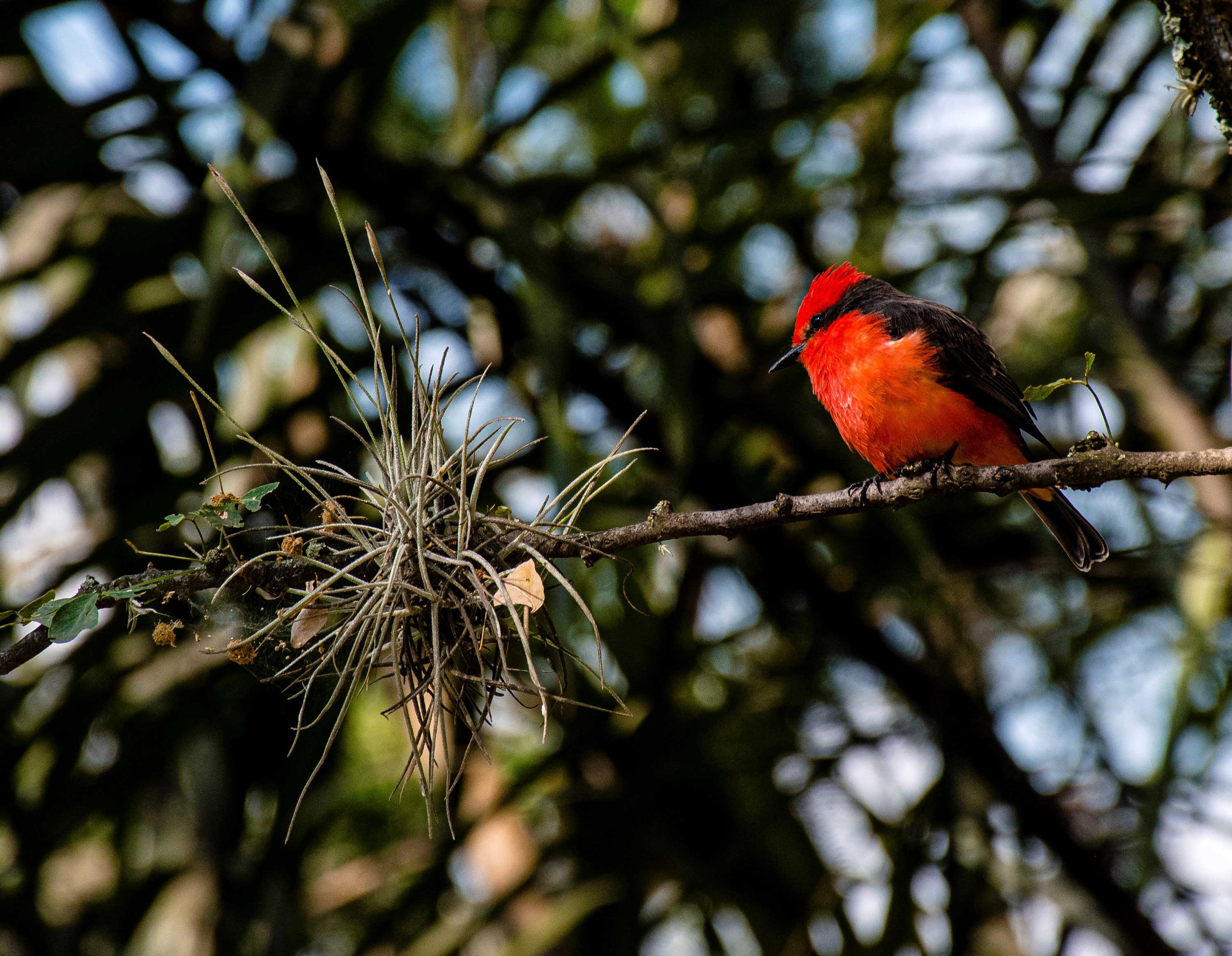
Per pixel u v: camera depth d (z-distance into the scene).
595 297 10.13
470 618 5.37
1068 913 11.29
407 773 5.13
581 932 10.97
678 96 12.65
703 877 11.23
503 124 9.83
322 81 9.38
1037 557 11.49
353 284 9.89
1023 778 11.48
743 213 11.15
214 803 10.73
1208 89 5.09
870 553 11.38
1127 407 11.59
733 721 12.03
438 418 5.57
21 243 9.85
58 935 10.76
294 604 5.36
